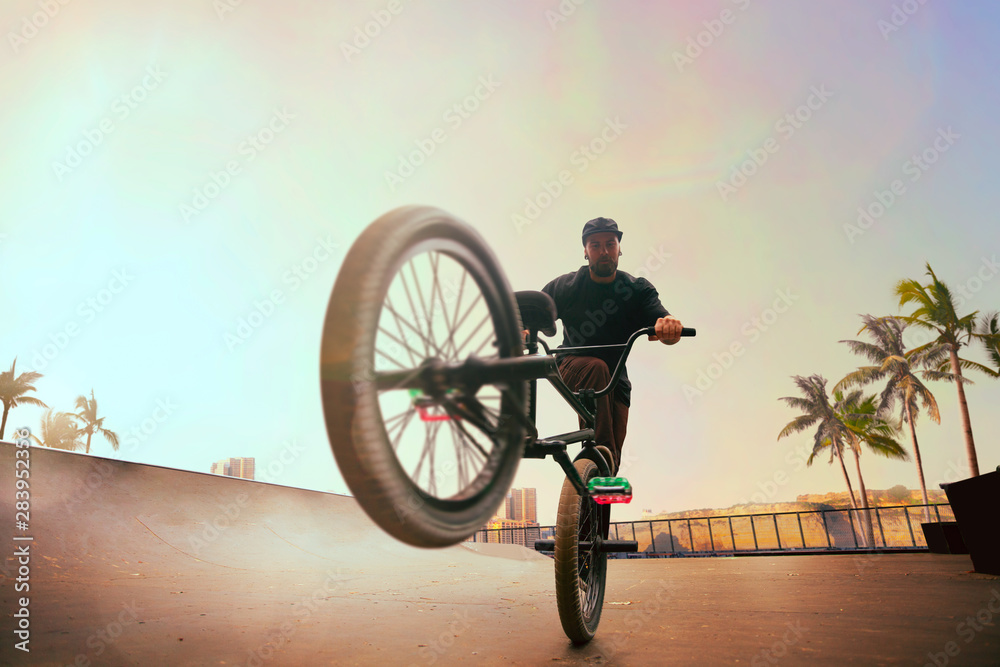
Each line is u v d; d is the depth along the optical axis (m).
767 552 14.21
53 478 4.90
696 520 15.66
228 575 4.05
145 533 4.74
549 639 2.07
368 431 0.96
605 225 2.61
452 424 1.30
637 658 1.75
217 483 6.59
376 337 1.03
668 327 2.08
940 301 30.30
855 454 36.41
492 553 7.96
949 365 31.64
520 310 2.09
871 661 1.60
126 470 5.79
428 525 1.08
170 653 1.83
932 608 2.39
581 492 1.90
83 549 3.91
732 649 1.81
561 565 1.87
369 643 2.02
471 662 1.76
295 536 6.16
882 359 34.94
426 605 2.89
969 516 3.84
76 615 2.27
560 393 1.84
